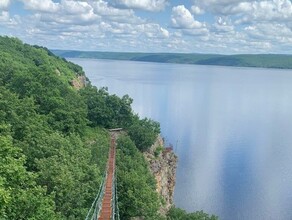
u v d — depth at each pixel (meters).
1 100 62.44
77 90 123.75
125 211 61.91
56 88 86.81
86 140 81.75
